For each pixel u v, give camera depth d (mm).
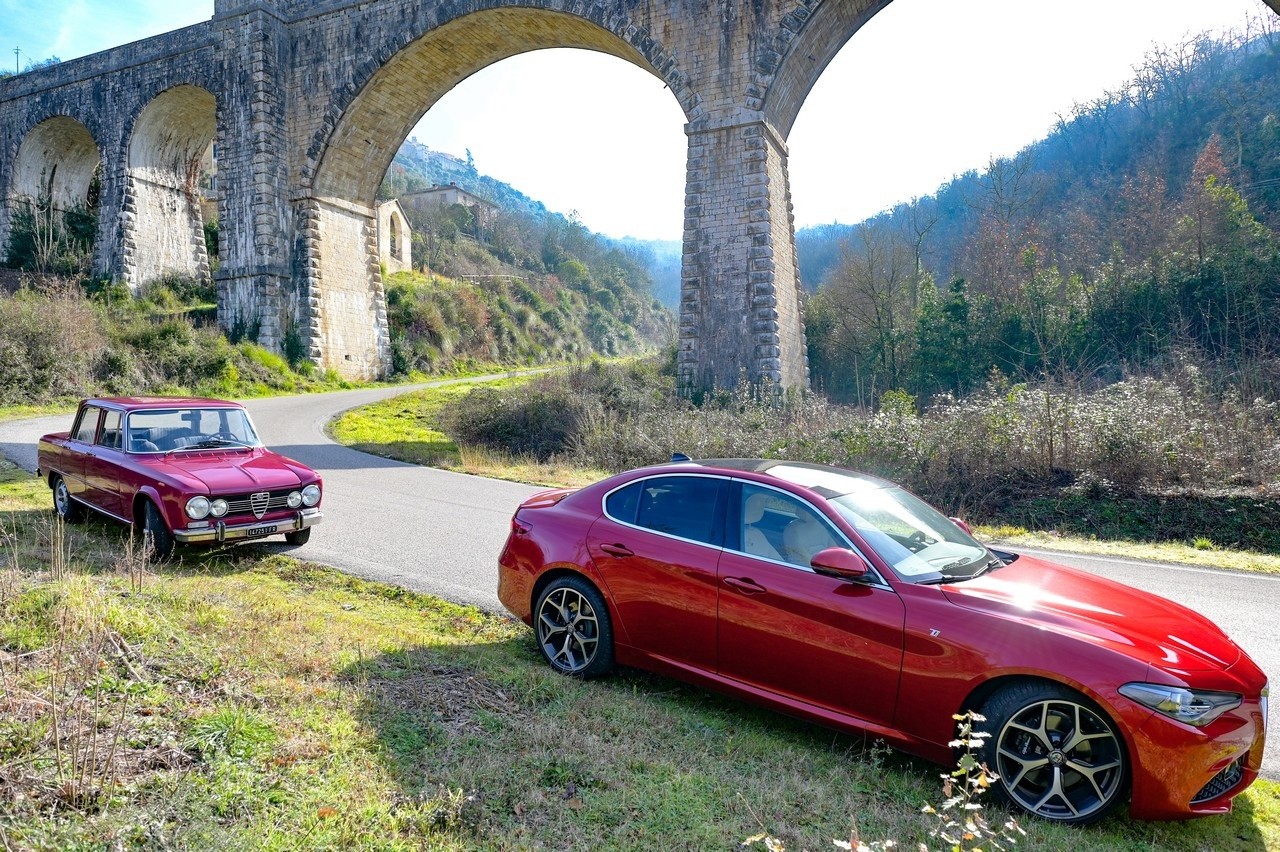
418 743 3910
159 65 34906
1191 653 3635
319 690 4410
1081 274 39281
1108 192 49312
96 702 3582
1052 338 31828
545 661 5359
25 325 23484
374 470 15609
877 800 3668
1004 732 3680
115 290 35219
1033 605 3908
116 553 7430
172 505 7172
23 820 2943
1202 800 3436
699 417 18484
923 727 3900
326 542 8891
